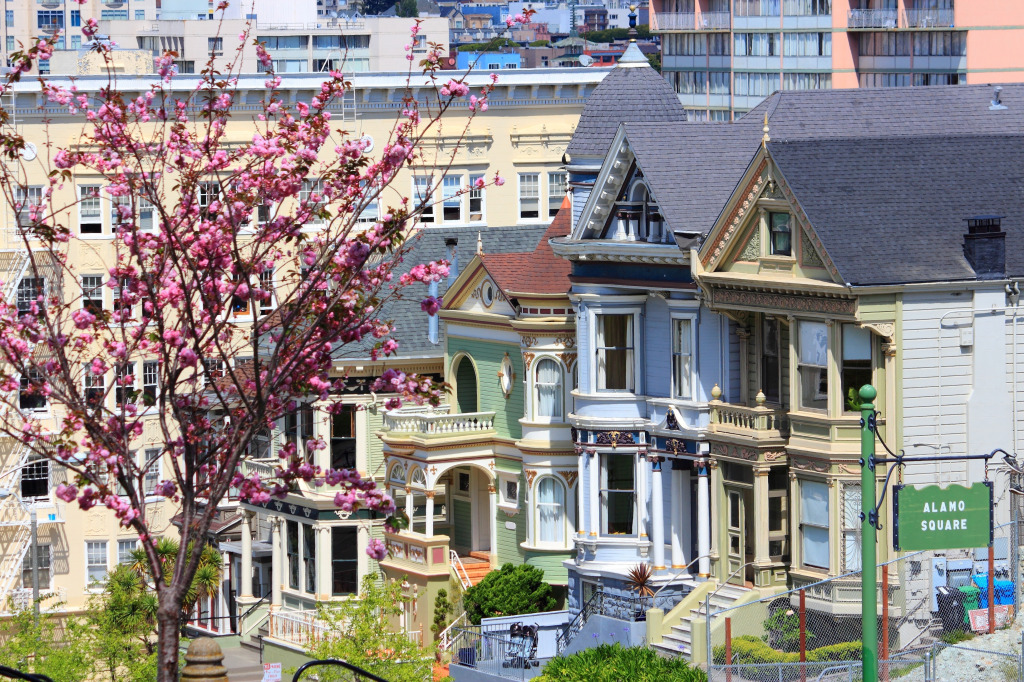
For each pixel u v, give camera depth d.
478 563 124.06
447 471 125.75
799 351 97.75
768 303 98.81
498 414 122.75
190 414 68.38
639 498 110.62
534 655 109.00
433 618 119.62
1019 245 97.19
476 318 123.81
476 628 112.69
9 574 137.12
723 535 103.06
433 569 120.00
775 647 96.25
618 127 108.69
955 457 65.31
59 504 146.00
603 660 92.12
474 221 165.00
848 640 94.88
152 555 62.62
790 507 99.69
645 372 110.62
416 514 129.00
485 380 123.94
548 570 117.75
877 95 111.50
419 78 161.25
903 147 101.00
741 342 104.88
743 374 105.00
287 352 67.38
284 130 69.62
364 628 104.06
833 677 87.50
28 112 148.88
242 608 133.62
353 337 67.06
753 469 100.06
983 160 101.81
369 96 161.25
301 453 128.88
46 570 146.00
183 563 62.34
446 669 112.88
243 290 67.12
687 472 109.12
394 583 109.31
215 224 66.31
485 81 163.75
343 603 106.69
